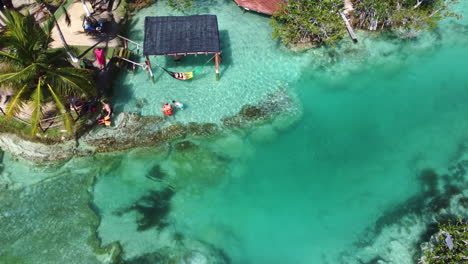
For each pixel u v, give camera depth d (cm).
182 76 2523
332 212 2100
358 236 2006
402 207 2108
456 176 2227
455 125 2486
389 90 2670
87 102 2336
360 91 2656
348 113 2536
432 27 2888
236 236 2002
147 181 2164
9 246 1883
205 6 3178
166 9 3112
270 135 2408
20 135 2227
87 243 1916
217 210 2088
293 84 2670
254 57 2805
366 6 2842
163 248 1922
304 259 1931
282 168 2267
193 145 2330
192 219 2045
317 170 2270
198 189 2158
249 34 2947
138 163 2233
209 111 2492
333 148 2362
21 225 1958
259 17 3083
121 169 2205
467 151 2348
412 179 2230
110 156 2247
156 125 2389
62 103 2047
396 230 2012
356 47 2886
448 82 2717
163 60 2775
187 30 2467
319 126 2466
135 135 2331
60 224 1973
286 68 2752
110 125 2345
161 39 2416
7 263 1827
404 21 2894
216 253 1928
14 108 1842
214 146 2334
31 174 2145
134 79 2616
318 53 2838
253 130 2427
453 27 3073
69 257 1866
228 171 2238
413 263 1884
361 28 3008
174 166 2236
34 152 2198
